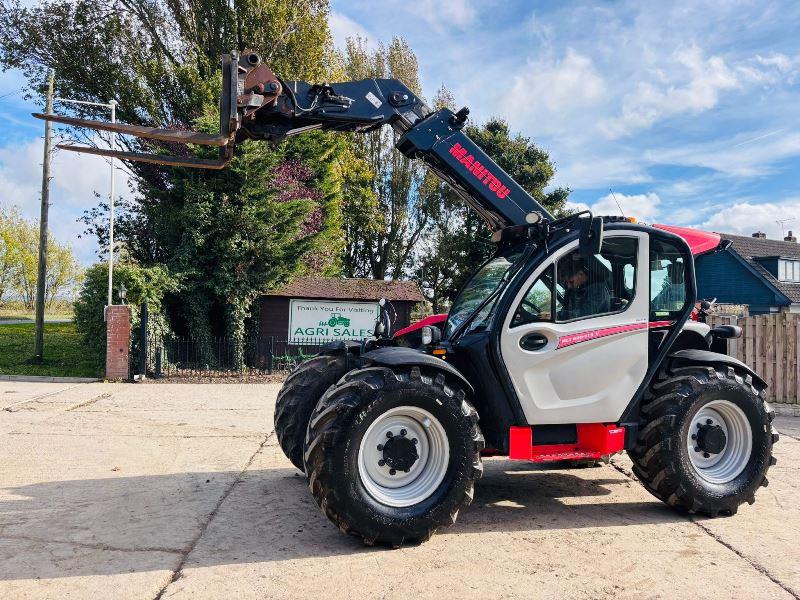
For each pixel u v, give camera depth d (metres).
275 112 4.89
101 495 5.04
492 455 4.84
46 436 7.42
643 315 4.86
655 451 4.71
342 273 32.91
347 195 31.28
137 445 7.04
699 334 5.38
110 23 21.56
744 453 4.96
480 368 4.61
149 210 17.53
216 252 16.34
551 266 4.68
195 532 4.20
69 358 17.12
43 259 16.80
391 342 5.63
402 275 36.56
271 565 3.66
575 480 5.89
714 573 3.64
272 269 16.66
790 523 4.62
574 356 4.64
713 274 32.94
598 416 4.72
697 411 4.77
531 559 3.84
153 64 21.44
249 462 6.31
